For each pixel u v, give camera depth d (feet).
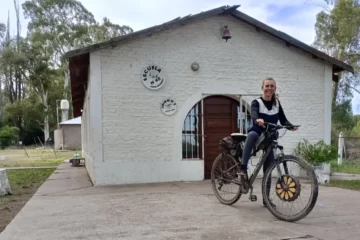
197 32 25.88
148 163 24.71
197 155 26.05
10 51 133.59
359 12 61.67
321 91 28.40
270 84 15.07
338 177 28.84
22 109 130.21
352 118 71.67
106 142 24.03
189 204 16.58
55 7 137.08
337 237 11.14
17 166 44.09
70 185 24.12
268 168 14.37
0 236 11.68
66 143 91.25
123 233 11.80
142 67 24.73
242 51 26.78
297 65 27.91
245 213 14.62
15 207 17.56
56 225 13.02
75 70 27.55
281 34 26.63
